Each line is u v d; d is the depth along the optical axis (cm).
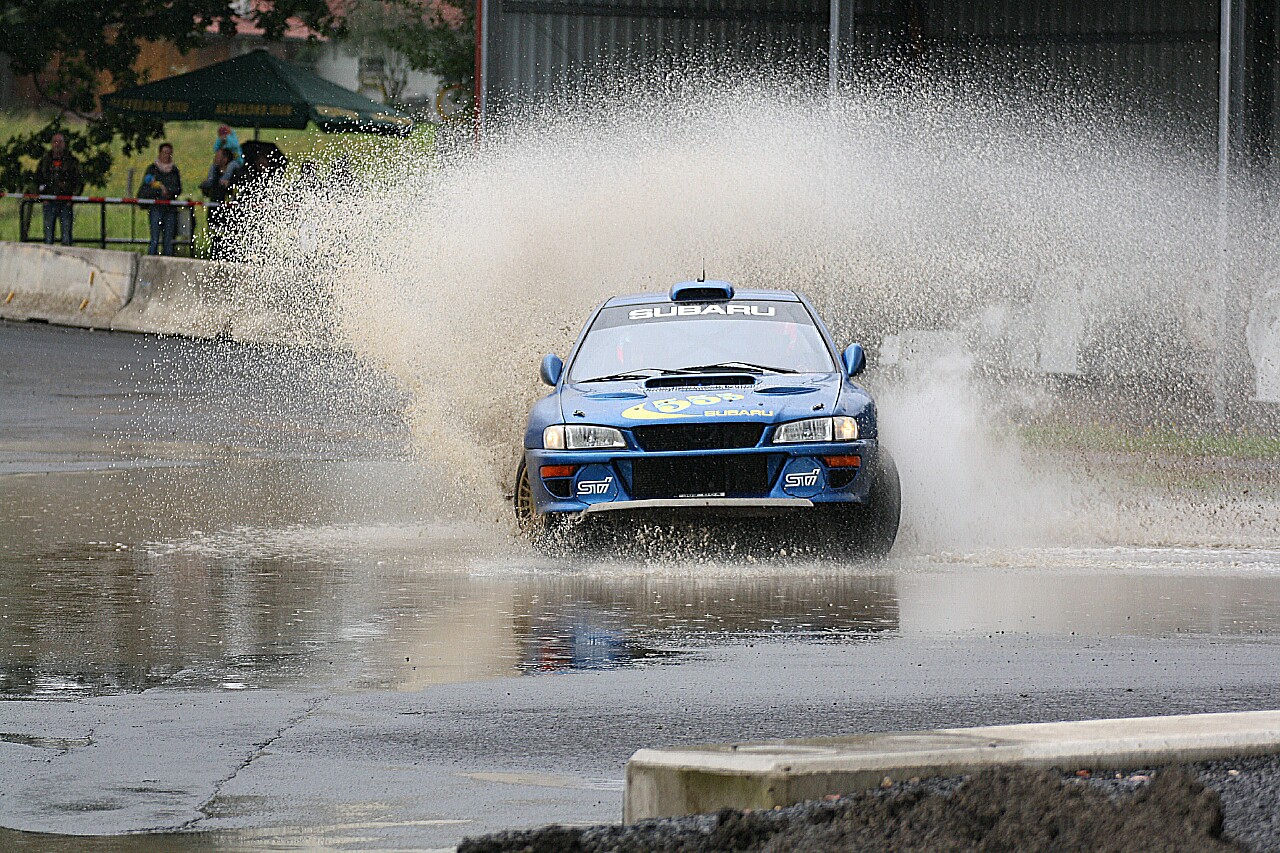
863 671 1336
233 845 899
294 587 1762
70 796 995
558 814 955
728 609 1620
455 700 1242
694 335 2147
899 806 777
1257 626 1527
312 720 1182
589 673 1334
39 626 1541
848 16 4203
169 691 1275
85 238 6894
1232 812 815
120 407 3741
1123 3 5097
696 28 4869
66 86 8075
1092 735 909
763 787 838
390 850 889
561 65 4794
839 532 1919
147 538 2131
